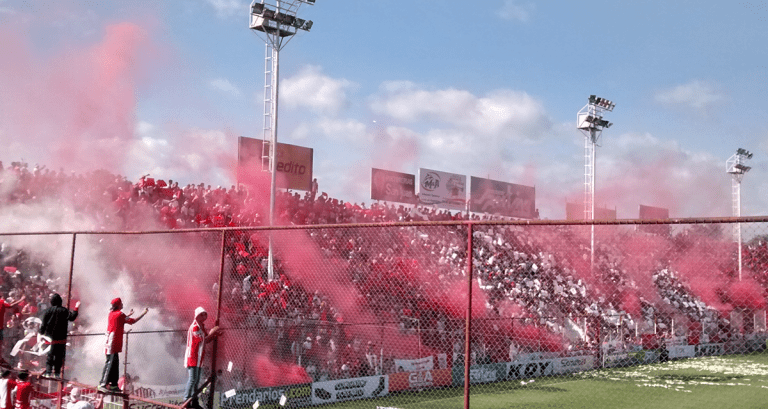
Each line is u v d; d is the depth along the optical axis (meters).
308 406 16.75
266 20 26.98
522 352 25.20
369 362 20.45
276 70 27.22
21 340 16.66
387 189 41.31
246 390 15.19
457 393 20.53
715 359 32.28
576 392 21.39
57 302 13.11
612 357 28.42
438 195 44.91
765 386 23.62
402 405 17.94
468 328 8.27
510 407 18.52
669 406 19.47
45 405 13.58
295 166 35.06
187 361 10.82
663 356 31.31
